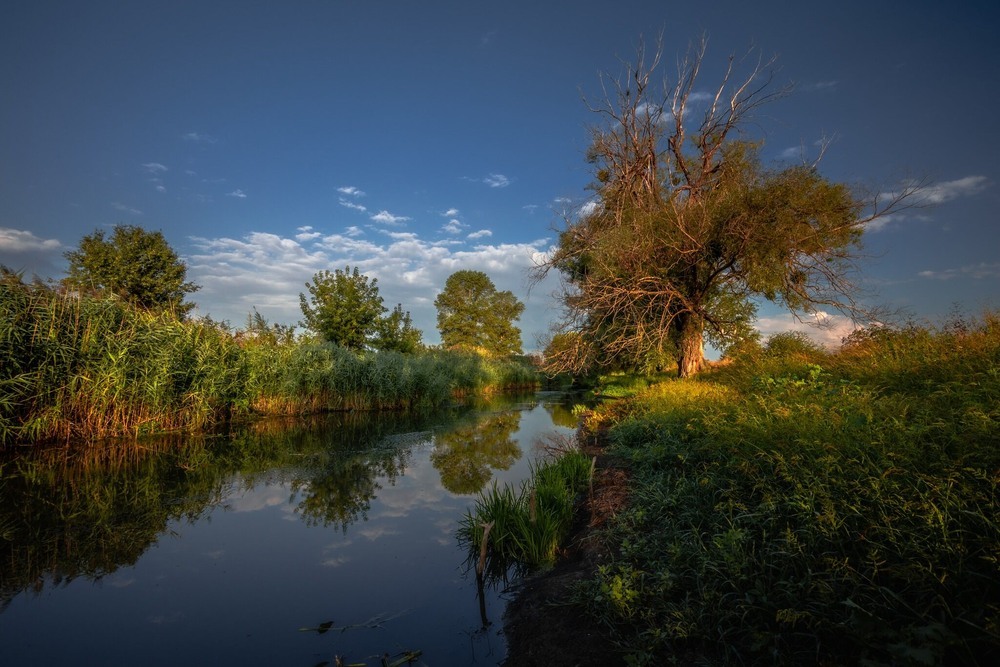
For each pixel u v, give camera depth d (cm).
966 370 655
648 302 1834
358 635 355
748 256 1658
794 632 268
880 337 1173
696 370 2014
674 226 1739
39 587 425
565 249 2262
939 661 216
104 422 1009
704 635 289
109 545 520
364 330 2512
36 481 740
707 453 616
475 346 5491
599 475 721
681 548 385
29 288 927
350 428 1364
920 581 261
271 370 1516
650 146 2055
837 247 1639
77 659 321
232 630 360
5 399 833
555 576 431
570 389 3716
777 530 368
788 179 1592
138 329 1076
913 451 391
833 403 612
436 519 612
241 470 850
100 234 2047
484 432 1337
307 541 537
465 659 323
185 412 1155
